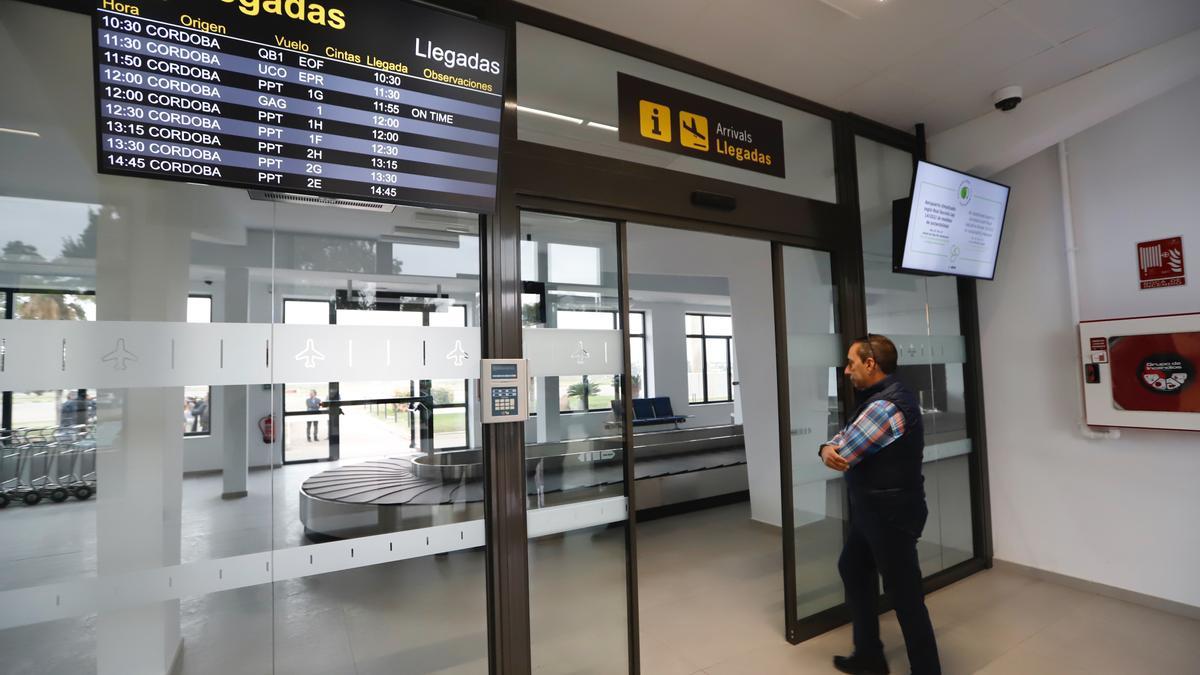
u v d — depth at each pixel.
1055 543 3.59
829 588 3.08
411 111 1.75
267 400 1.73
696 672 2.55
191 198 1.66
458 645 2.07
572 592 2.26
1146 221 3.21
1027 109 3.29
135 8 1.38
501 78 1.88
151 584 1.55
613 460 2.38
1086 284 3.46
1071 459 3.52
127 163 1.40
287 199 1.79
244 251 1.72
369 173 1.70
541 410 2.22
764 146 3.02
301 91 1.59
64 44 1.53
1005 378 3.86
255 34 1.52
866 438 2.30
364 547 1.84
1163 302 3.14
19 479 1.44
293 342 1.77
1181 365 2.99
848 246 3.28
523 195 2.19
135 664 1.57
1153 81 2.84
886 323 3.48
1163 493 3.14
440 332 2.01
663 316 10.46
